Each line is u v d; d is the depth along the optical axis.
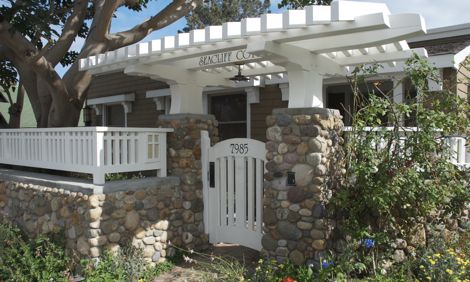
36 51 6.97
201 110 6.20
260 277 4.26
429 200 4.52
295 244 4.66
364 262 4.52
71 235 5.06
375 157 4.57
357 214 4.74
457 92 6.29
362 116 4.82
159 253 5.44
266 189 4.91
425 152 4.54
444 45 7.63
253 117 9.16
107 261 4.74
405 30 3.98
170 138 5.88
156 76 5.66
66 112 7.66
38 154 6.21
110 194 4.95
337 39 4.57
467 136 5.26
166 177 5.67
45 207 5.56
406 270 4.59
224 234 5.82
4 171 7.09
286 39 4.27
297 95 4.78
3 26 6.53
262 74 6.41
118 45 8.18
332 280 4.00
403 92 6.73
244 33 4.08
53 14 7.92
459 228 5.65
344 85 8.40
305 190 4.60
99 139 5.00
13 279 4.58
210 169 5.92
